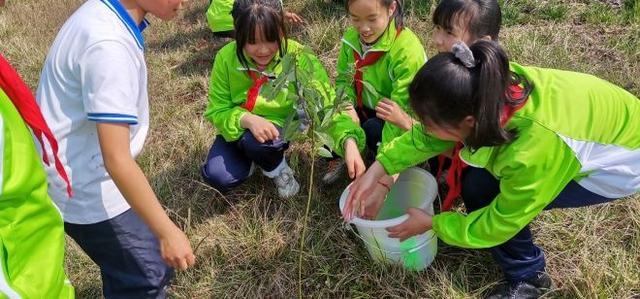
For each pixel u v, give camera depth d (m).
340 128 2.61
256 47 2.62
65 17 5.45
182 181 3.16
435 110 1.74
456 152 2.19
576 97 1.93
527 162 1.84
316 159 3.12
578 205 2.21
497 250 2.22
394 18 2.69
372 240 2.36
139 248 2.04
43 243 1.43
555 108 1.89
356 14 2.58
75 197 1.91
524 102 1.86
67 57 1.76
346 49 2.92
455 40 2.43
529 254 2.22
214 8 4.35
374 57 2.75
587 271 2.31
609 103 2.01
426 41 3.80
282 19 2.63
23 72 4.45
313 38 4.09
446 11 2.41
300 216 2.78
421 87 1.74
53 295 1.44
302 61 2.63
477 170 2.16
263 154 2.77
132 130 1.94
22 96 1.48
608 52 3.54
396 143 2.26
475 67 1.69
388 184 2.41
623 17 3.78
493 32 2.46
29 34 5.20
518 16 3.96
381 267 2.45
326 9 4.47
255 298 2.49
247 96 2.87
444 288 2.33
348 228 2.60
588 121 1.94
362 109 2.98
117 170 1.70
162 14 1.83
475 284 2.38
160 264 2.10
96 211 1.94
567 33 3.71
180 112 3.72
